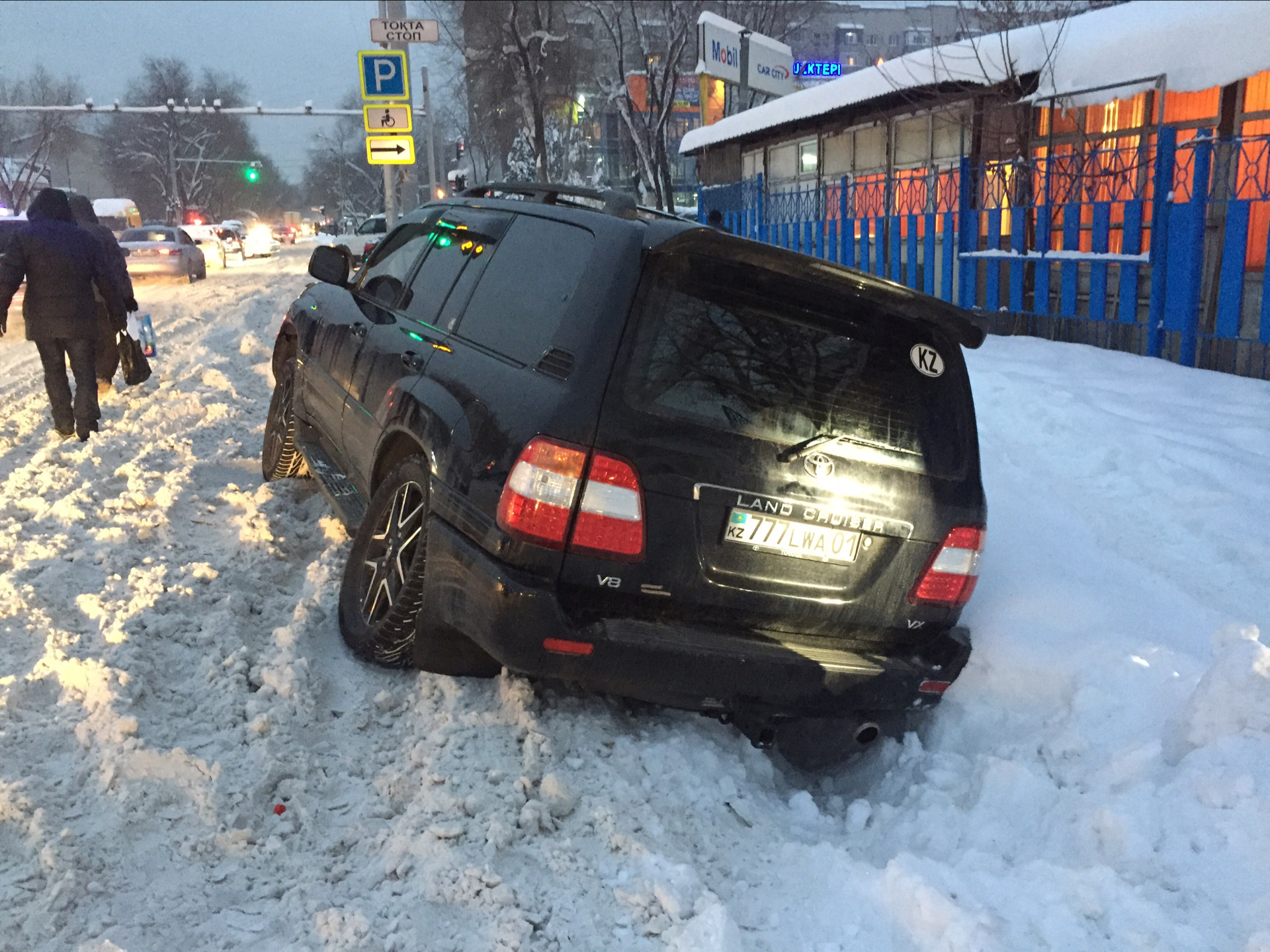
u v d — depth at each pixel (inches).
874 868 113.2
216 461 264.4
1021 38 434.3
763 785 139.4
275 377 249.1
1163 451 242.7
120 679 140.9
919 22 2581.2
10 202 2138.3
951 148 521.0
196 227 1439.5
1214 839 109.8
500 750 132.3
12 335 596.1
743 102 911.0
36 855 109.3
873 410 133.1
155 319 642.8
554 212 149.4
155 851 112.2
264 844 114.7
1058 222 417.1
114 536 200.7
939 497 137.1
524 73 1174.3
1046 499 231.8
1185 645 166.7
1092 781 131.1
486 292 152.6
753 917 108.7
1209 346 327.9
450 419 135.9
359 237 1126.4
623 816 121.9
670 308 123.9
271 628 168.9
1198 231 323.0
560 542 120.4
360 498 189.0
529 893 108.9
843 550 132.6
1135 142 395.2
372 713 144.1
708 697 130.0
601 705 145.4
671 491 122.0
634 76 1266.0
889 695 138.9
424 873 110.2
